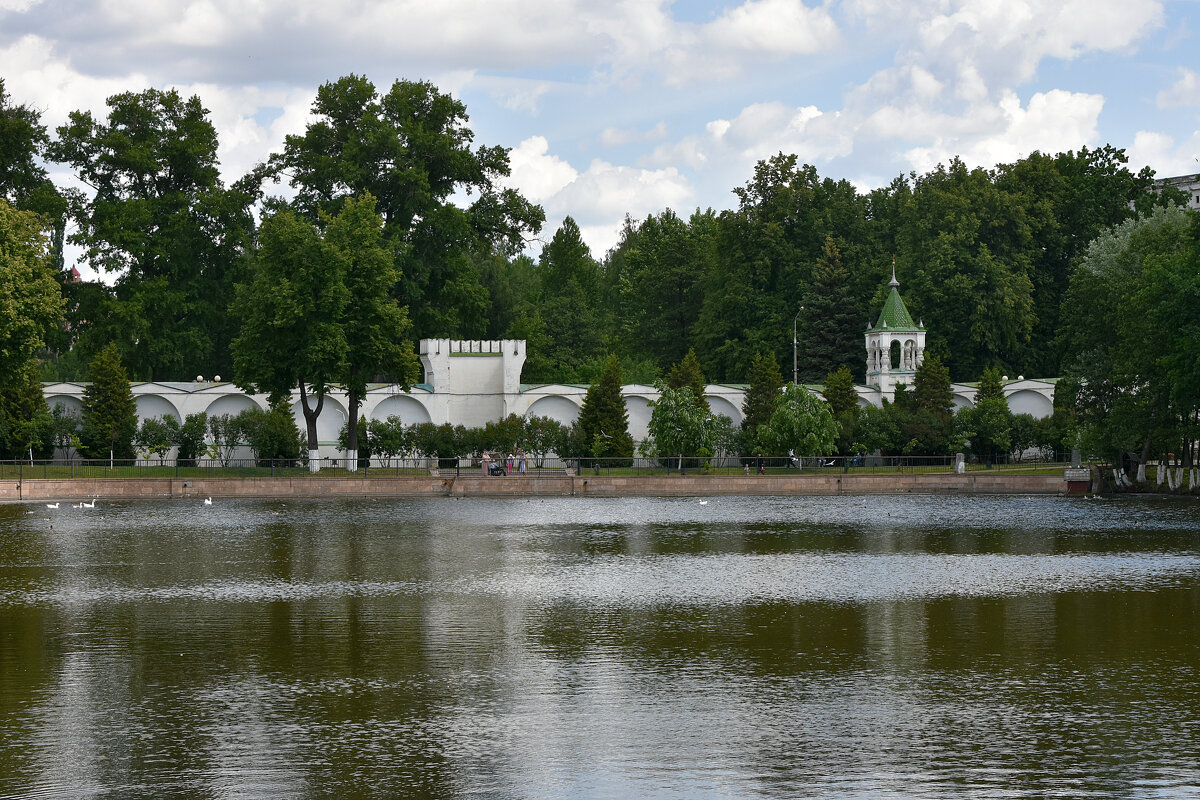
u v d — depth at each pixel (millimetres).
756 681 28312
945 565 48062
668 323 154875
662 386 97625
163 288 104250
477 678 28516
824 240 140000
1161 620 35781
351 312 90312
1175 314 77188
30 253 78438
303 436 100062
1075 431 96438
